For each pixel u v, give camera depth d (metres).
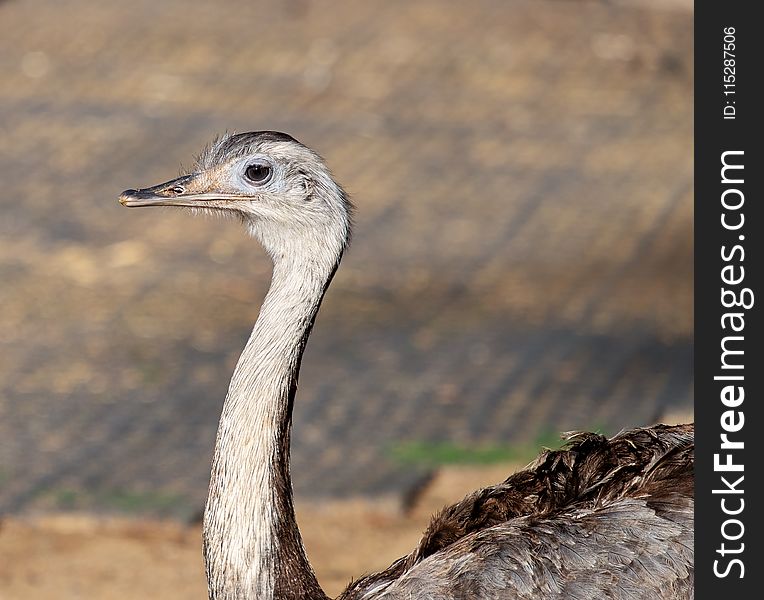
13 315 15.30
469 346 14.73
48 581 10.39
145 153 20.47
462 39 25.48
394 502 11.48
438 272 16.84
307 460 12.24
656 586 6.76
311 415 13.10
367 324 15.27
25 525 11.20
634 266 17.12
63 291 15.98
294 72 23.92
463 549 6.90
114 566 10.66
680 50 25.47
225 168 7.33
